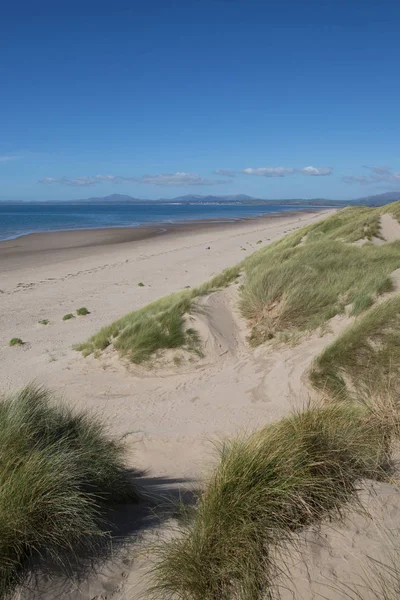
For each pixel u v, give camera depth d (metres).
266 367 7.73
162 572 2.59
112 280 21.16
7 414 3.73
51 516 2.79
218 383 7.72
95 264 26.88
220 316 9.91
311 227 25.12
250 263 15.03
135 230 56.59
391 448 3.88
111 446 4.34
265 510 2.83
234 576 2.50
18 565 2.60
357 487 3.06
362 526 2.68
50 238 44.78
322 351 6.79
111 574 2.68
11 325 13.76
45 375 9.33
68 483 3.03
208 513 2.87
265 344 8.84
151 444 5.73
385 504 2.83
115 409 7.32
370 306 8.38
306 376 6.54
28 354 10.95
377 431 4.03
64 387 8.59
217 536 2.71
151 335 9.33
